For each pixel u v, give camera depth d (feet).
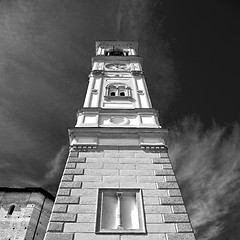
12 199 77.25
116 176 43.14
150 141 51.37
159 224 35.60
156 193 40.42
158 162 46.62
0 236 66.85
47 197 80.18
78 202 38.24
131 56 98.73
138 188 41.06
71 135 52.70
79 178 42.47
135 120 59.36
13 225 69.67
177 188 41.39
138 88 75.25
